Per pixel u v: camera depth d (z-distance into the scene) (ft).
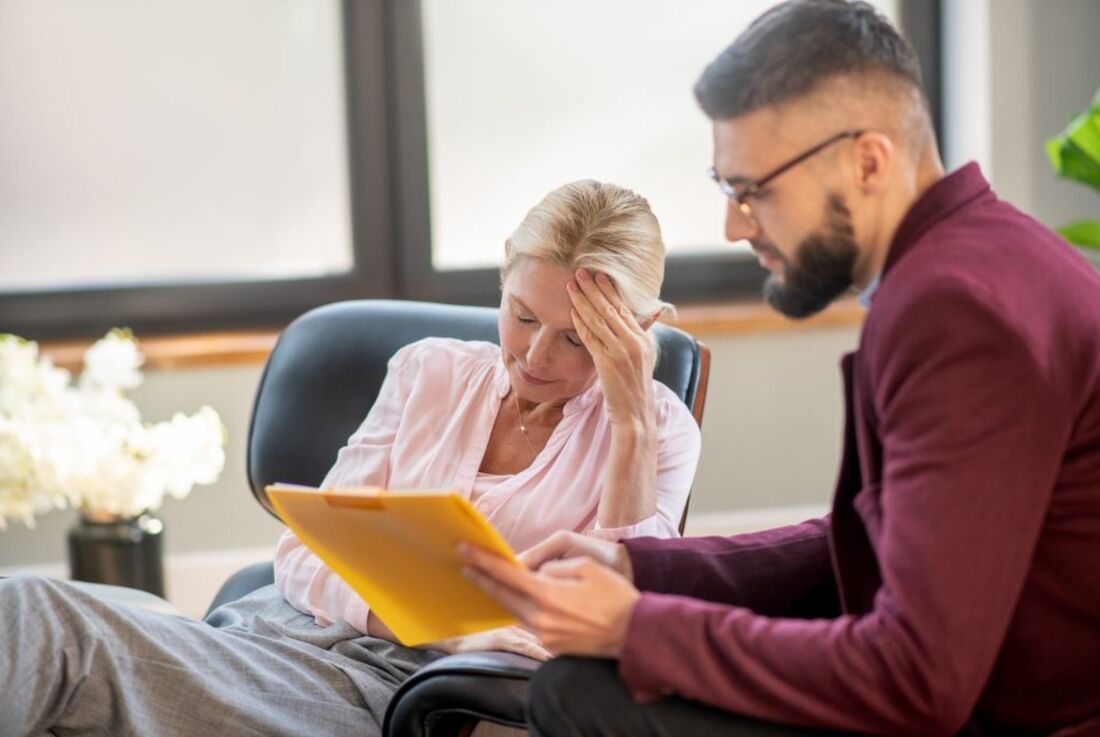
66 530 12.48
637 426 6.80
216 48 12.87
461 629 5.81
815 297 5.26
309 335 8.21
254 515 12.89
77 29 12.61
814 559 6.17
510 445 7.30
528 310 6.77
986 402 4.62
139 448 10.87
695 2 13.48
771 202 5.14
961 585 4.59
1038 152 13.42
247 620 7.33
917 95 5.13
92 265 12.97
